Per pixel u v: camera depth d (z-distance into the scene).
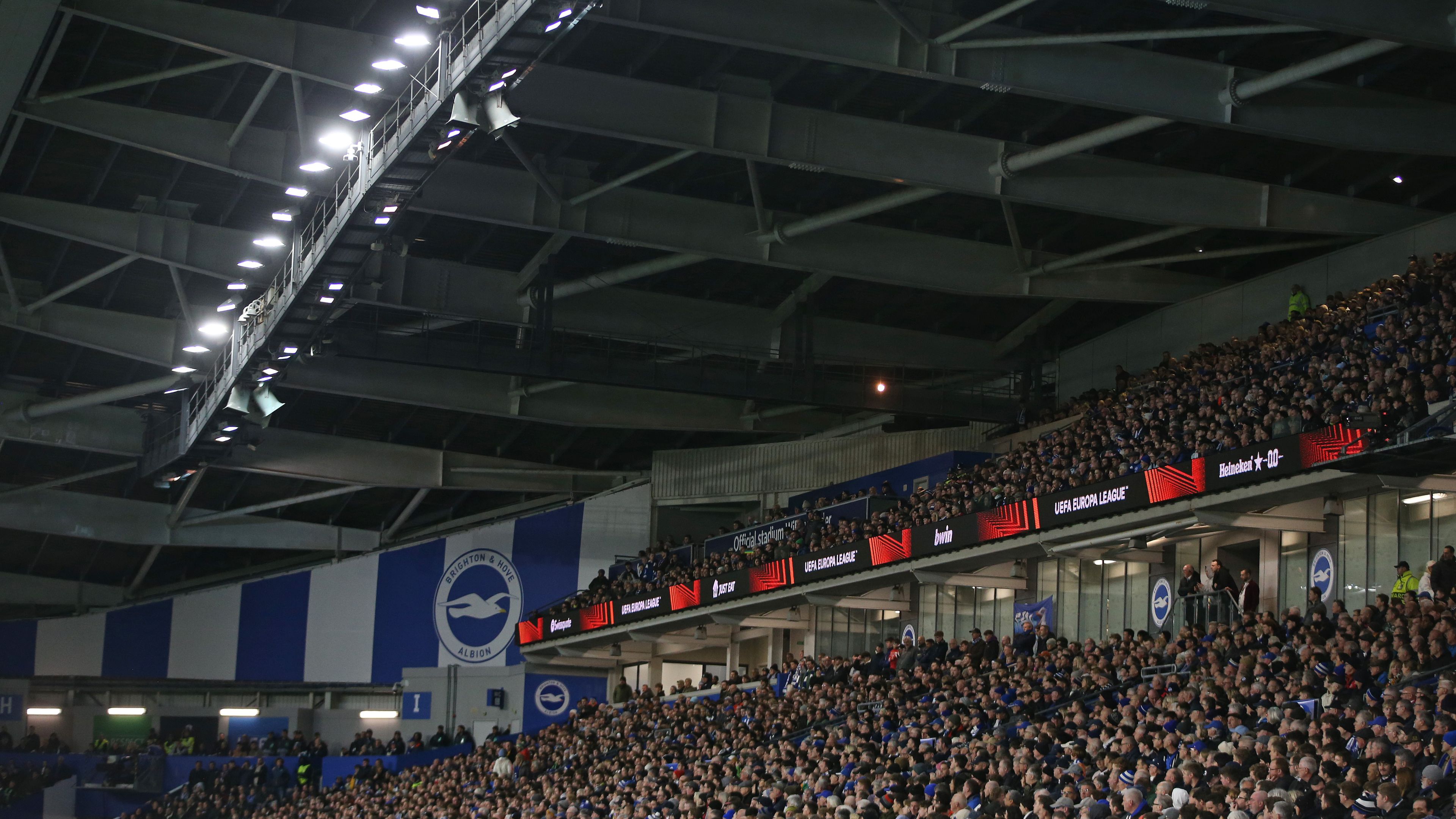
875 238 35.31
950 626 38.88
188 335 40.84
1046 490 32.03
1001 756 22.81
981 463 40.00
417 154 26.23
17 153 33.22
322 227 31.61
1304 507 27.84
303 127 29.12
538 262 38.19
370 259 35.22
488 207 32.59
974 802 20.98
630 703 44.78
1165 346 39.31
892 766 24.81
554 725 47.12
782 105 29.34
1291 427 25.70
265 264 36.12
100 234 35.16
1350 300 31.55
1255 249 33.22
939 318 42.66
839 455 47.22
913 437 45.03
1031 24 26.62
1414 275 29.41
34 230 36.94
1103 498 29.00
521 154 30.52
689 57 28.77
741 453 49.97
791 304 41.28
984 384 45.19
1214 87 26.27
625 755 38.59
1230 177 31.56
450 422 49.59
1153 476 27.84
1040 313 41.94
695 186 34.50
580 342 42.53
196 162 31.66
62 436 45.16
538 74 27.84
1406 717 17.86
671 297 41.06
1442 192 32.31
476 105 24.31
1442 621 20.14
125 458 49.69
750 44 25.02
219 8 28.16
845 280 40.47
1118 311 41.22
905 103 30.12
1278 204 31.56
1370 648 21.28
